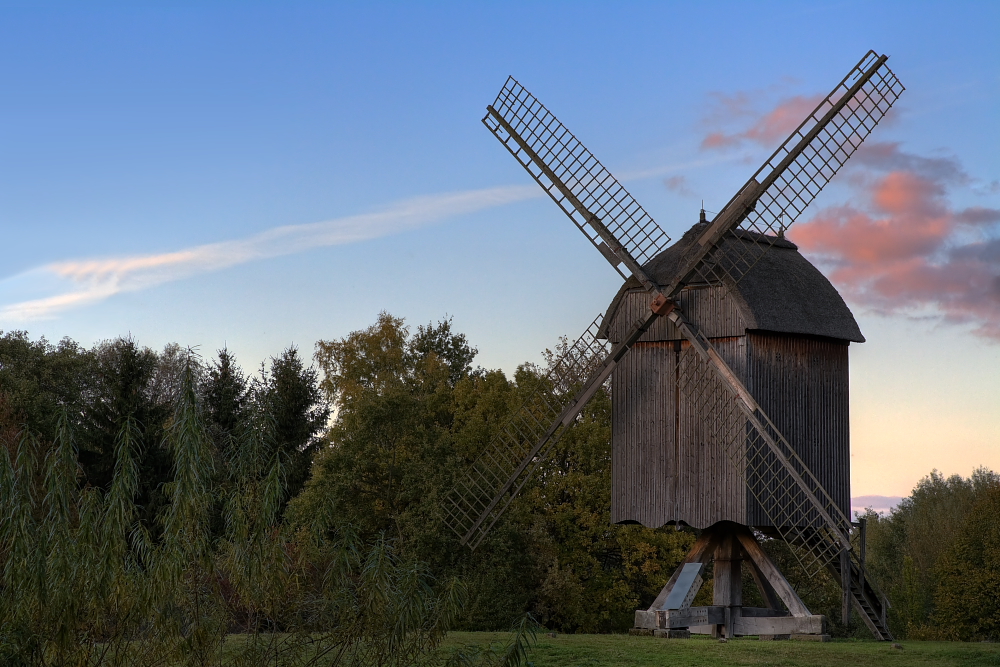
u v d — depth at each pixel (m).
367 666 12.51
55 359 58.56
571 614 44.75
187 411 13.16
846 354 26.75
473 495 30.27
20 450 12.42
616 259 27.38
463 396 52.81
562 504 48.53
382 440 42.97
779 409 25.38
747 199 25.72
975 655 19.36
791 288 26.06
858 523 25.03
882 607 25.00
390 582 12.73
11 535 11.97
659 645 20.80
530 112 30.34
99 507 12.73
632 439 26.53
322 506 13.58
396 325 60.53
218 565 12.78
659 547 47.31
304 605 12.77
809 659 18.70
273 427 13.88
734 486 24.77
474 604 36.81
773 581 25.70
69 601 12.10
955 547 50.25
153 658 12.38
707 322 25.66
